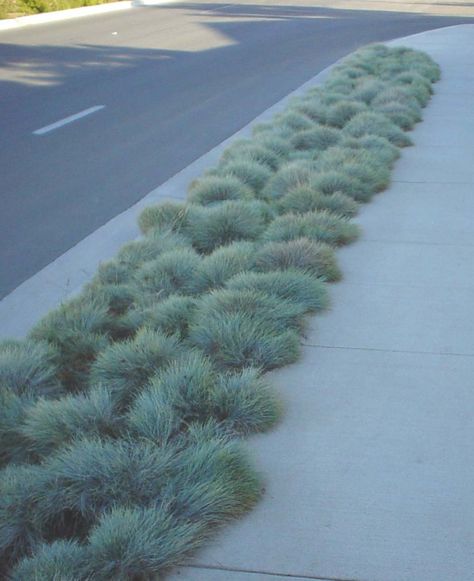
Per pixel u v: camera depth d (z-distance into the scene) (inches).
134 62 749.3
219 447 150.1
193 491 138.7
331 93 526.0
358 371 191.0
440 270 251.6
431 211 309.4
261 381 175.8
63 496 140.1
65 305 220.1
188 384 169.6
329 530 138.8
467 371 190.9
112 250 286.4
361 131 414.9
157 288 231.6
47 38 930.1
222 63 740.7
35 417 163.5
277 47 854.5
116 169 394.3
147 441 153.1
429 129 451.5
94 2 1327.5
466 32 944.9
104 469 142.9
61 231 306.3
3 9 1155.9
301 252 243.4
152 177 380.2
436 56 752.3
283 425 169.2
